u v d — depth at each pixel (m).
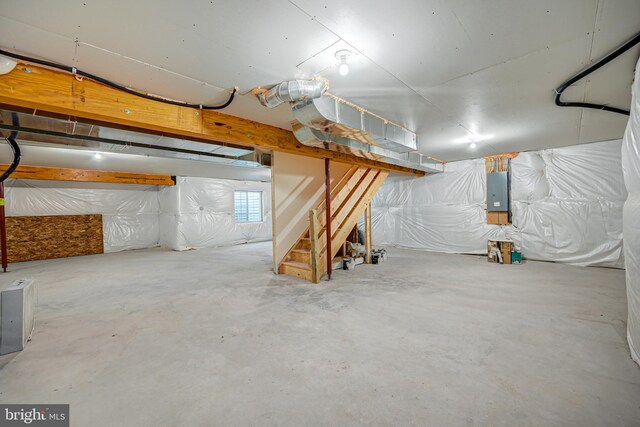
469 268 4.79
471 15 1.50
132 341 2.29
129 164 5.50
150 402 1.57
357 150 3.82
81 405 1.55
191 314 2.86
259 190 9.25
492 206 5.74
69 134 3.09
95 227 7.04
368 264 5.22
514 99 2.70
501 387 1.65
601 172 4.65
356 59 1.95
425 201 6.82
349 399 1.57
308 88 2.17
